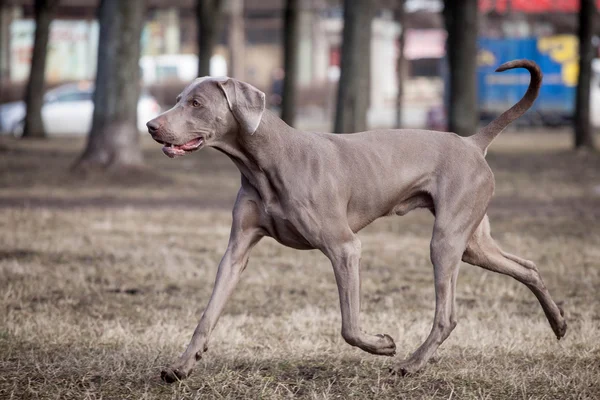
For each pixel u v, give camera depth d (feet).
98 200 57.47
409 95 210.18
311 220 20.44
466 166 21.95
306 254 39.78
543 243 42.37
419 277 35.06
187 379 20.72
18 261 36.42
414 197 22.26
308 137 21.08
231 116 20.20
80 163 68.80
